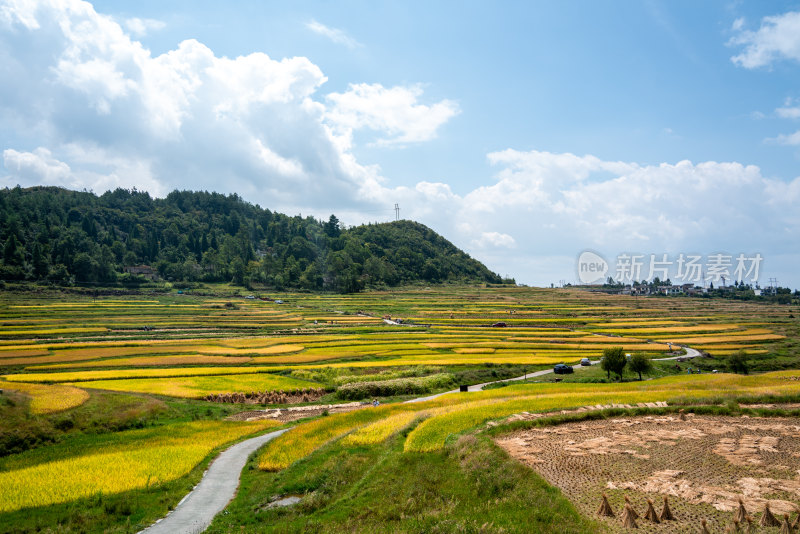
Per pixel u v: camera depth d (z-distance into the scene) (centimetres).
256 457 3772
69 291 18788
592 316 16562
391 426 3991
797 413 3731
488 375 7881
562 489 2428
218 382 6931
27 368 7450
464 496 2533
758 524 2009
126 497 2969
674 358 9769
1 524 2597
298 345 10269
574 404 4141
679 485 2431
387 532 2250
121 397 5491
